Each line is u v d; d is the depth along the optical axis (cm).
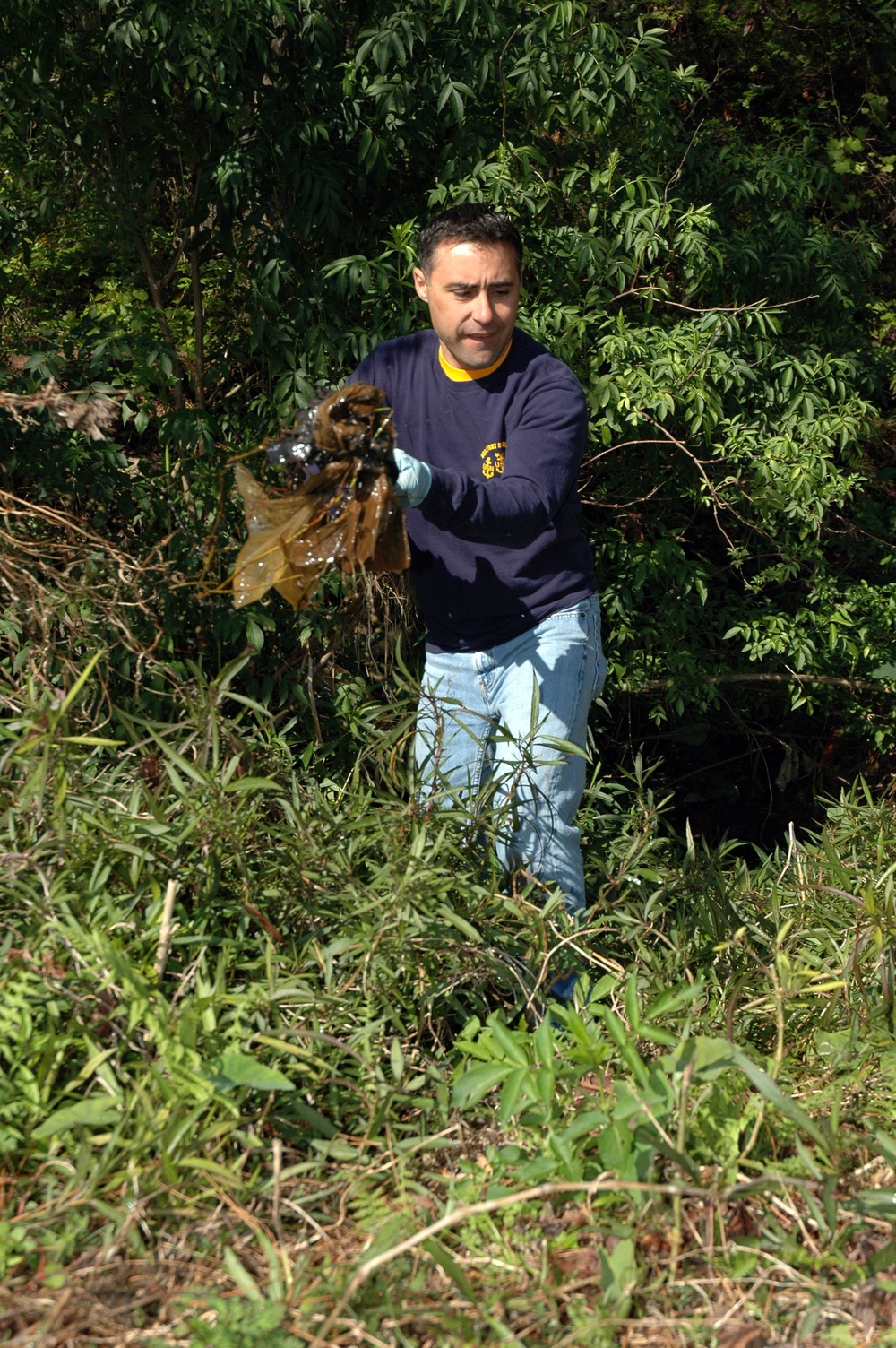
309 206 413
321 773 407
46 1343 177
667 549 478
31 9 385
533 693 292
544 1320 187
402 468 245
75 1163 206
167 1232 201
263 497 255
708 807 592
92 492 397
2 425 379
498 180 420
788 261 509
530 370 297
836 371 516
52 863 247
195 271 436
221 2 379
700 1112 222
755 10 686
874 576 605
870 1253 208
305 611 405
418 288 301
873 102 698
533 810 304
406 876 252
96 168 432
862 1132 241
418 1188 212
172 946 249
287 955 256
